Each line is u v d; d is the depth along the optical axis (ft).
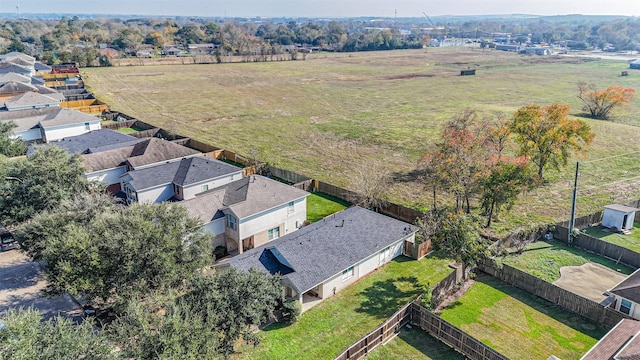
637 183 164.96
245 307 71.97
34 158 119.03
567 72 515.09
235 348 76.48
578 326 86.53
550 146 156.66
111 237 79.30
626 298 85.56
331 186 154.10
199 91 386.32
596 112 274.77
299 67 570.46
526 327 86.48
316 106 327.06
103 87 390.42
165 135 228.02
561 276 103.81
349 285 100.99
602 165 186.39
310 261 95.96
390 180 166.71
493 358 73.41
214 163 150.00
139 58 618.44
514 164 130.82
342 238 106.11
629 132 236.84
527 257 112.78
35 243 90.84
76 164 121.29
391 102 341.41
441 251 115.34
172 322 60.29
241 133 246.27
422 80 460.55
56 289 81.82
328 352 79.25
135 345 58.90
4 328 53.62
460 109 307.99
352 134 242.99
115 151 160.56
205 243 87.86
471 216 103.71
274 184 127.65
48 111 228.02
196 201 116.16
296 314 86.79
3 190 110.93
